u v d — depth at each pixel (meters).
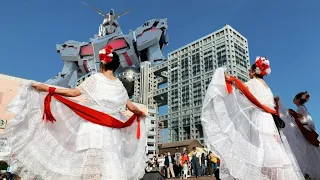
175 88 105.19
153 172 5.92
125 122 3.00
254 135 3.13
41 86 2.72
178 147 41.97
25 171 2.55
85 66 145.25
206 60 98.56
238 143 3.07
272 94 3.44
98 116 2.65
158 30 129.25
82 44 146.88
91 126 2.62
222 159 3.02
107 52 2.92
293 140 4.31
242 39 100.31
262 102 3.25
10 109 2.50
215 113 3.17
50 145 2.68
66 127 2.78
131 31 136.25
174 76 107.69
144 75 114.69
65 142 2.72
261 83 3.43
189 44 106.50
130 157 3.09
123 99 2.99
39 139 2.66
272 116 3.24
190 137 93.06
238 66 92.12
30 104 2.65
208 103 3.22
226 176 2.98
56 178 2.54
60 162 2.62
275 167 2.84
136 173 3.10
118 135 2.82
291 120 4.62
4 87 18.42
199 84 97.31
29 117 2.65
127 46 136.12
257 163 2.93
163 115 106.44
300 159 4.32
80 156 2.55
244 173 2.90
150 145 71.06
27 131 2.61
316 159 4.64
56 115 2.81
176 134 99.81
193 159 13.48
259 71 3.52
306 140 4.68
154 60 126.06
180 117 99.12
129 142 3.13
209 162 14.22
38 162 2.59
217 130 3.12
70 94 2.75
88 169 2.44
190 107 96.75
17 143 2.54
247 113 3.28
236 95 3.35
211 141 3.07
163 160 15.31
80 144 2.58
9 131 2.50
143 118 3.45
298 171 2.99
